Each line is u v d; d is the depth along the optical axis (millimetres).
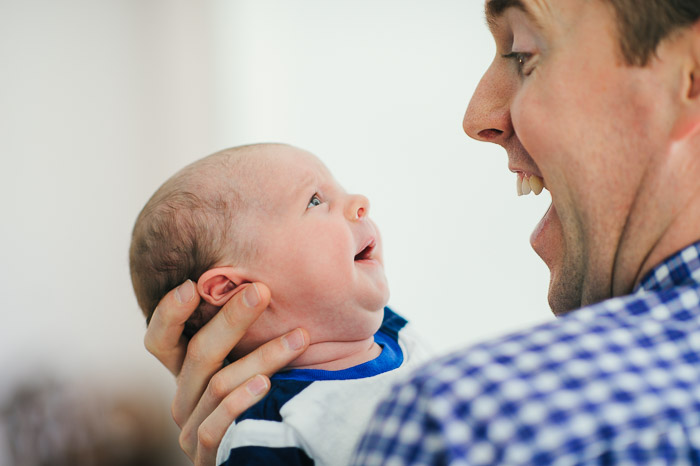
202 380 944
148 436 2807
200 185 1050
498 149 2557
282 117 2932
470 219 2572
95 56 2895
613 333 503
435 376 476
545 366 476
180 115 3070
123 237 2922
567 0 625
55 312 2670
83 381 2693
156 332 956
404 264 2621
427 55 2668
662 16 568
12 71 2631
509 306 2510
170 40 3068
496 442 446
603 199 626
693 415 479
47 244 2682
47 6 2754
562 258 772
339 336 1012
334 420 867
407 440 471
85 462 2598
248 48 3016
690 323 518
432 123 2660
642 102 591
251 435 835
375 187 2707
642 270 609
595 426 457
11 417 2459
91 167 2850
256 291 893
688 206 576
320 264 990
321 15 2867
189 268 1029
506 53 775
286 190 1031
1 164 2576
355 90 2795
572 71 624
